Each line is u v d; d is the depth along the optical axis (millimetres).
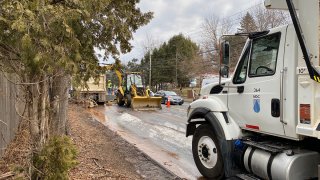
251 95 5859
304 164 5059
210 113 6578
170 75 65750
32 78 4102
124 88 27672
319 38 4371
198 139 7082
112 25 5078
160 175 6914
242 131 6211
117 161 7836
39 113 4492
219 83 6301
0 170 5996
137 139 11695
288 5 4676
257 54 5816
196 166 7328
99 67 5055
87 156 7762
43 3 3242
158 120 17547
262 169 5465
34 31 3201
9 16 3174
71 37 3576
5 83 7391
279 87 5234
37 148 4430
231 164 6094
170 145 10711
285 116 5102
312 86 4543
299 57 4797
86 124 14234
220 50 6234
